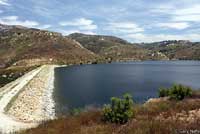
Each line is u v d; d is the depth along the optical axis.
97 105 52.75
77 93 71.94
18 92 60.22
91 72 162.25
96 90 78.56
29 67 188.12
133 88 83.69
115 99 19.06
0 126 27.66
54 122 20.62
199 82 103.44
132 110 18.62
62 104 54.25
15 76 126.38
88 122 18.45
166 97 28.64
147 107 21.88
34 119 36.72
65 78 121.00
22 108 44.44
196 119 15.75
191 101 23.83
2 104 43.59
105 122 18.06
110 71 172.25
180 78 122.12
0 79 112.12
